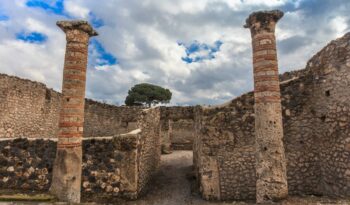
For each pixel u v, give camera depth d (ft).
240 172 34.17
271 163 24.94
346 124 27.48
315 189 32.04
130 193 32.99
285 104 33.88
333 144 29.45
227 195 33.94
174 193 38.11
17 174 32.37
